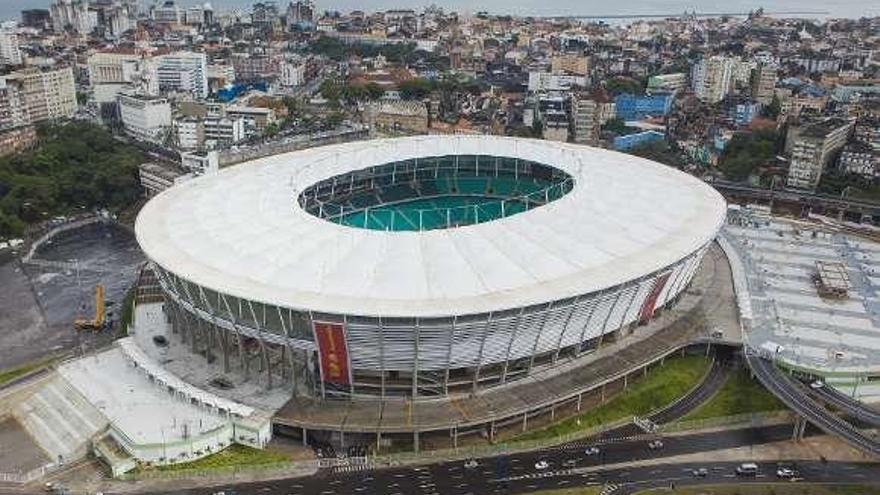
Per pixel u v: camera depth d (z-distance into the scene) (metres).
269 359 156.50
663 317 191.12
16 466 144.62
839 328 190.75
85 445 147.62
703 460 146.12
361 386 152.75
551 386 157.38
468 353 147.75
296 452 145.38
